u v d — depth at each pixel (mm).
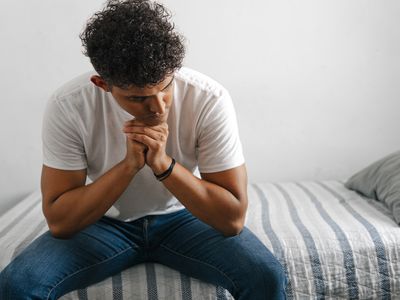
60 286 1110
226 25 2043
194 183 1121
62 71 2025
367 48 2113
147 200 1243
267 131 2133
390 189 1594
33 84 2025
